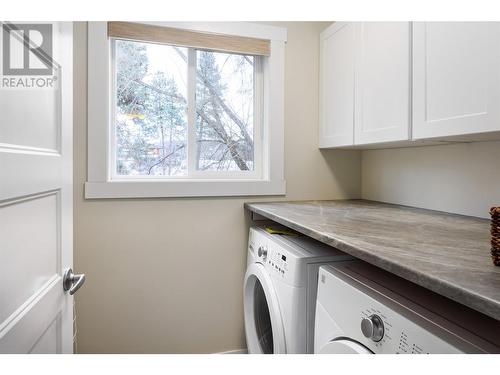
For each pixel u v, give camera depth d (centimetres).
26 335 73
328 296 101
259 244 166
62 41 96
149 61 196
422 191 178
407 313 74
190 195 193
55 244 91
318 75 220
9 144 67
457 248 91
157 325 191
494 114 102
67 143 100
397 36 144
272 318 134
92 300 180
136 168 195
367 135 166
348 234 110
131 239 185
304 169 219
